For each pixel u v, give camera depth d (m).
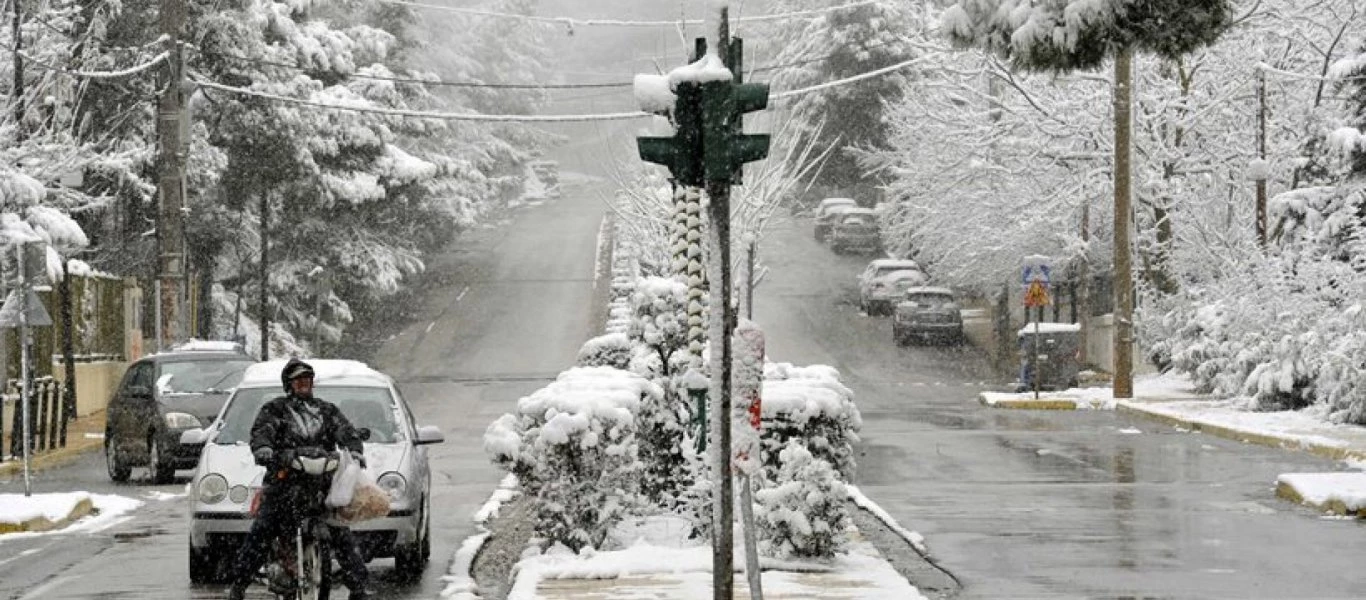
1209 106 83.88
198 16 96.19
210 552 26.77
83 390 73.12
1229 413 62.03
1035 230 93.12
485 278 127.56
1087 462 47.25
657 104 19.25
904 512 36.00
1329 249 66.00
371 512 22.05
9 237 61.19
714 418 18.59
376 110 97.81
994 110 92.06
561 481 27.69
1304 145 74.81
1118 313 71.75
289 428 22.05
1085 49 23.61
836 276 128.62
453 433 59.69
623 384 29.06
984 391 80.75
